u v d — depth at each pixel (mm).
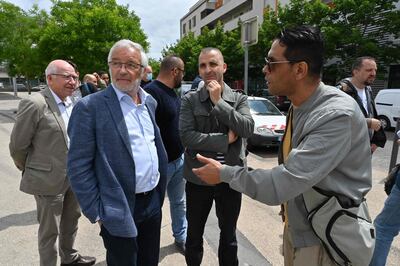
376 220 2510
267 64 1428
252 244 3199
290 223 1520
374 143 3705
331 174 1348
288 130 1589
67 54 13609
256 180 1304
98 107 1773
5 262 2816
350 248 1349
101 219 1741
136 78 1873
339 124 1247
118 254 1860
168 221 3750
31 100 2436
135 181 1851
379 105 11914
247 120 2219
